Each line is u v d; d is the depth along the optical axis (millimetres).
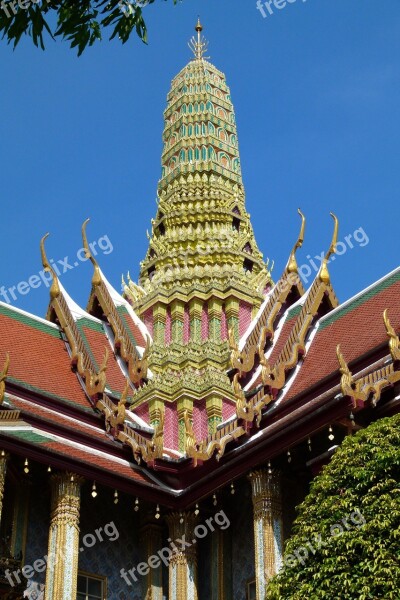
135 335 39406
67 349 36469
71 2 12023
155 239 42719
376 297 33750
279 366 32500
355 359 30047
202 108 47375
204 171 44875
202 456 30922
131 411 36062
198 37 51031
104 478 29328
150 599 30609
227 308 39031
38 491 30562
